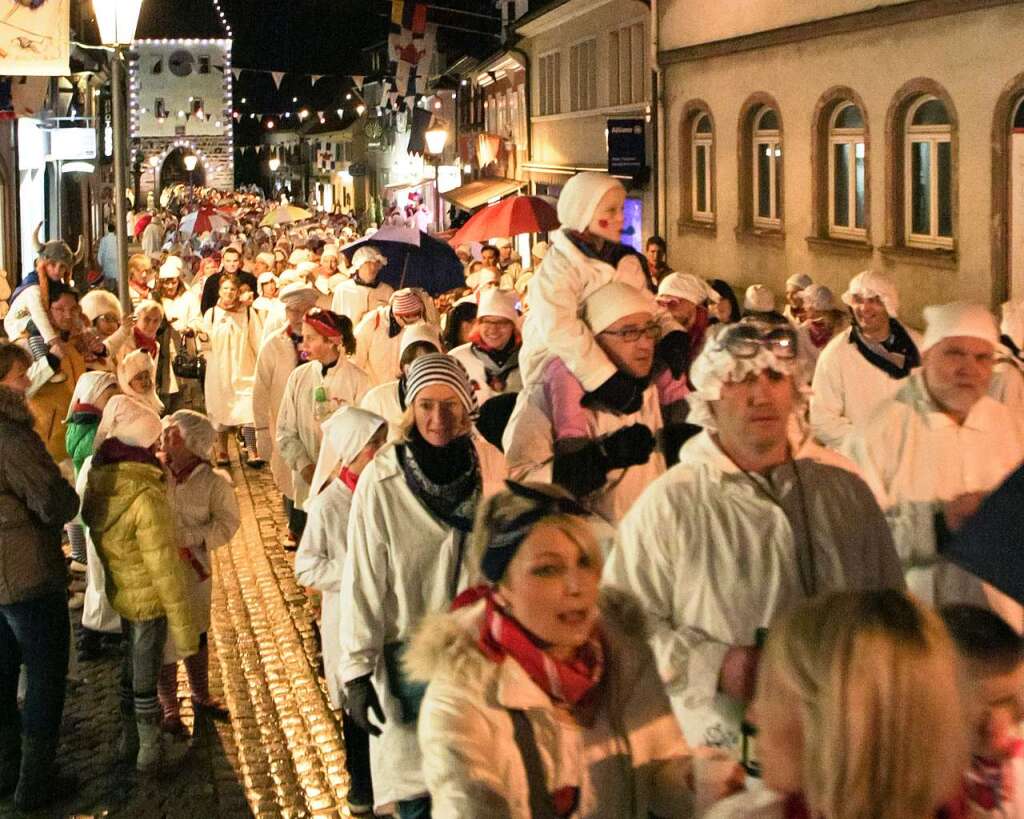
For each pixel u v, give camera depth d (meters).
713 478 4.08
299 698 8.44
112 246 26.00
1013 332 8.03
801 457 4.13
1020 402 6.65
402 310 11.45
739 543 4.03
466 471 5.13
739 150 20.86
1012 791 3.31
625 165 24.39
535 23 32.56
